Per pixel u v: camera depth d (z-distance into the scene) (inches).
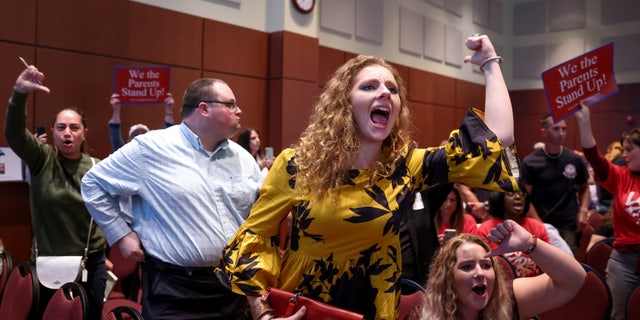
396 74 54.7
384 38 299.9
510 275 98.5
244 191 86.9
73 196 113.7
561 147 178.2
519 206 122.1
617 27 359.9
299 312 49.8
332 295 51.4
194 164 84.1
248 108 223.6
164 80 154.0
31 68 105.0
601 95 124.4
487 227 124.3
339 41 271.9
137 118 187.0
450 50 351.6
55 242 113.6
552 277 69.2
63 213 113.2
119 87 153.9
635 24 353.7
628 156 121.9
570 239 172.9
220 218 83.3
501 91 52.0
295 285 52.7
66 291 99.7
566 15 376.8
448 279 74.5
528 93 392.5
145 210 83.8
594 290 99.6
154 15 191.9
